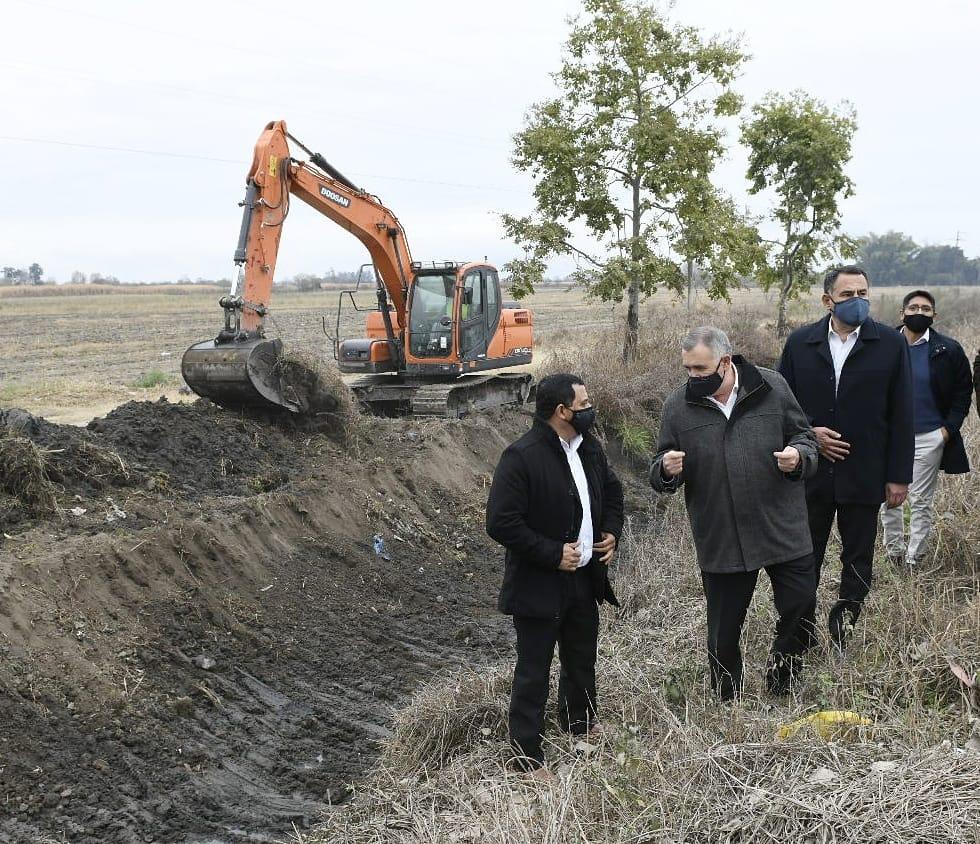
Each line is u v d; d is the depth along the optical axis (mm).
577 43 16828
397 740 5664
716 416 5164
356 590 8500
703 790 4121
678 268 17016
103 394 20203
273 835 5121
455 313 14984
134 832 5035
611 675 5941
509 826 4156
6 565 6438
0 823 4879
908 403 5793
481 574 9711
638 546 9164
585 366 16328
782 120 20562
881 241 84125
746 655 5883
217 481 9219
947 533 7297
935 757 4016
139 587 7035
